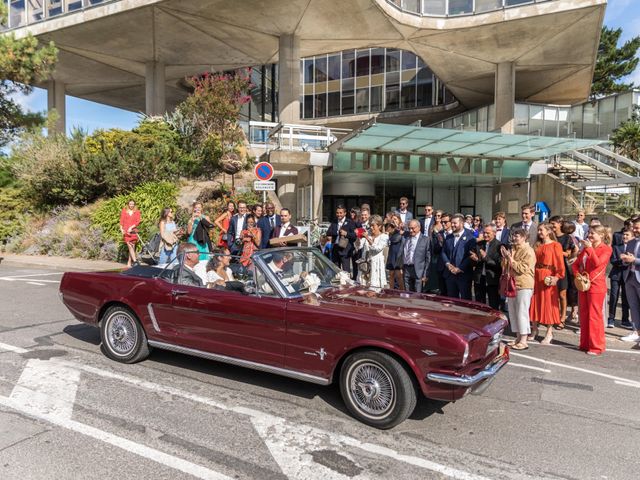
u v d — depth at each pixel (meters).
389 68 31.80
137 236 12.88
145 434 3.57
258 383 4.74
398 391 3.69
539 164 15.91
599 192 17.06
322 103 33.78
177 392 4.44
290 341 4.16
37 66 17.89
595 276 6.16
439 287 8.39
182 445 3.42
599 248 6.21
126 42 22.48
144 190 15.55
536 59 22.89
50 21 20.94
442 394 3.58
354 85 32.78
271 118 32.50
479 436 3.71
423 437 3.67
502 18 19.12
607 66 37.44
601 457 3.41
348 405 3.96
